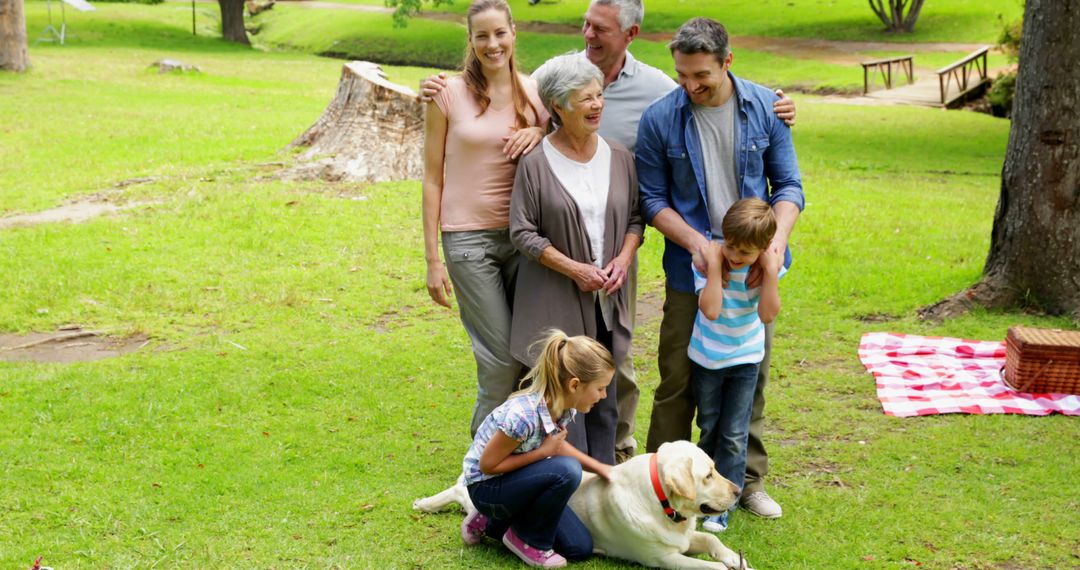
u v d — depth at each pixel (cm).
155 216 995
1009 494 475
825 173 1409
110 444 522
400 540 429
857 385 624
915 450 526
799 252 927
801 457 521
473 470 403
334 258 891
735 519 454
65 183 1138
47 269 830
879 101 2577
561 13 4544
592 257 445
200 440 531
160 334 706
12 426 537
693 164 447
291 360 657
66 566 401
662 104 455
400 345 695
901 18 3738
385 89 1182
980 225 1052
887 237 988
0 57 2255
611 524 403
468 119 457
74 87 2064
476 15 445
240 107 1870
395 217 1011
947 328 731
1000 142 1839
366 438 542
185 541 423
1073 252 736
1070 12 703
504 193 462
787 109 453
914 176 1433
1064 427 555
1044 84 720
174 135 1459
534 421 387
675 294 457
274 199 1056
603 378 387
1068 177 728
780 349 691
